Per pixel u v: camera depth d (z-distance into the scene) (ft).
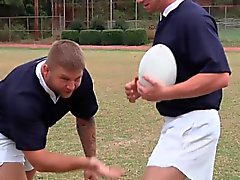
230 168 20.44
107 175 10.56
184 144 11.24
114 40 124.47
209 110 11.34
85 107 12.22
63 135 26.35
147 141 25.34
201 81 10.58
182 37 10.94
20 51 104.22
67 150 23.25
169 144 11.36
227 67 10.73
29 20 147.64
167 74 10.89
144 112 33.91
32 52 100.73
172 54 11.04
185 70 11.03
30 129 10.53
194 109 11.28
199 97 11.21
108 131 27.81
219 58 10.66
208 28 10.86
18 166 11.69
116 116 32.42
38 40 139.03
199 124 11.21
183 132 11.28
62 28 143.13
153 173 11.27
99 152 22.98
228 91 45.27
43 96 10.78
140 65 11.18
